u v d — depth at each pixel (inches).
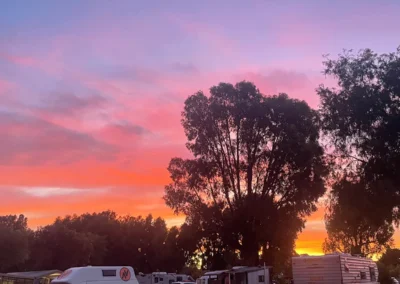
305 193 1909.4
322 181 1888.5
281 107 2021.4
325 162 1491.1
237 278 1390.3
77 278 777.6
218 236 2086.6
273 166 2016.5
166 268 3486.7
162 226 3661.4
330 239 2534.5
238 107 2037.4
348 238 2352.4
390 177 1304.1
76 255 2967.5
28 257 2746.1
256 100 2074.3
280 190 1996.8
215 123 2092.8
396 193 1275.8
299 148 1909.4
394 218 1365.7
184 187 2134.6
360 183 1354.6
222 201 2071.9
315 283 1029.8
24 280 2032.5
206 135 2097.7
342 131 1373.0
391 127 1284.4
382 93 1310.3
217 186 2085.4
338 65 1406.3
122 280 821.2
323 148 1565.0
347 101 1357.0
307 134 1980.8
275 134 2005.4
